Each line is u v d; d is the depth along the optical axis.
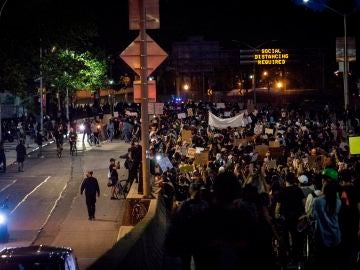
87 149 50.38
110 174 30.09
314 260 10.37
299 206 11.96
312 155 22.50
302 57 100.62
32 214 26.92
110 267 6.24
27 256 11.83
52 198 30.48
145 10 18.05
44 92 63.22
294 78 120.38
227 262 4.72
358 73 97.25
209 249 4.74
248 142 31.34
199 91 124.81
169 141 32.69
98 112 81.69
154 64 18.31
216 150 25.80
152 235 11.35
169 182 18.98
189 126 40.88
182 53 109.19
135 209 18.80
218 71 121.81
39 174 37.78
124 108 78.44
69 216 26.42
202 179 16.66
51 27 57.00
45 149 51.31
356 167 12.59
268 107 71.00
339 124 42.72
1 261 11.62
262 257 4.85
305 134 33.72
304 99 103.69
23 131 54.62
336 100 99.19
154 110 18.64
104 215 26.45
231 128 38.50
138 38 18.19
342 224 10.24
